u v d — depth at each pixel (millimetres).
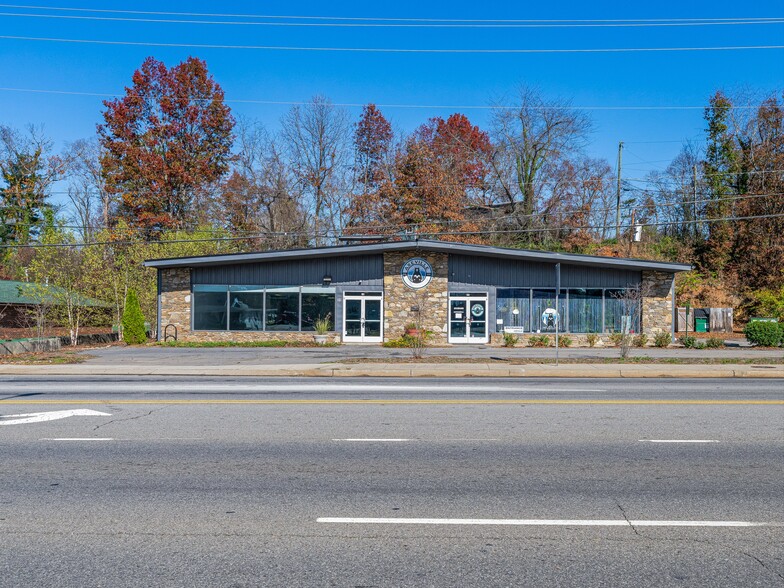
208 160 51719
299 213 50969
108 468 7727
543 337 29047
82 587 4559
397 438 9344
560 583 4617
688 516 6020
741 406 12211
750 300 44062
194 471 7586
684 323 38438
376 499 6523
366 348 27500
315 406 12250
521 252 29203
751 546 5301
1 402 12781
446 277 30281
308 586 4578
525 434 9602
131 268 35156
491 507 6270
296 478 7289
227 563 4961
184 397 13539
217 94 51781
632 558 5055
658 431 9820
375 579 4684
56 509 6254
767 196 45625
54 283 33469
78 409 11891
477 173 53594
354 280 30672
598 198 53812
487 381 16938
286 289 30891
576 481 7152
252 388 15234
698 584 4605
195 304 31141
